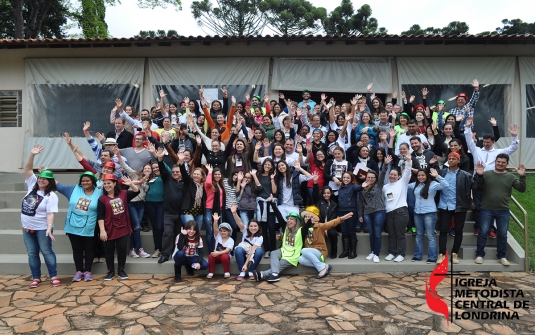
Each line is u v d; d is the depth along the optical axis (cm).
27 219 552
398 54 1018
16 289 547
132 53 1028
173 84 1027
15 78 1040
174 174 620
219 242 598
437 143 730
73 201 577
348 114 852
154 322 434
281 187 659
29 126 1027
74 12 1861
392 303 487
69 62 1027
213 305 480
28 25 1670
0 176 898
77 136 1031
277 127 866
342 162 693
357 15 2166
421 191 623
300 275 605
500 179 610
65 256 649
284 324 429
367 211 644
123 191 596
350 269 614
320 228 616
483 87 1007
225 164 712
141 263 610
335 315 452
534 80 1003
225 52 1023
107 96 1032
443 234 630
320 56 1022
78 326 427
